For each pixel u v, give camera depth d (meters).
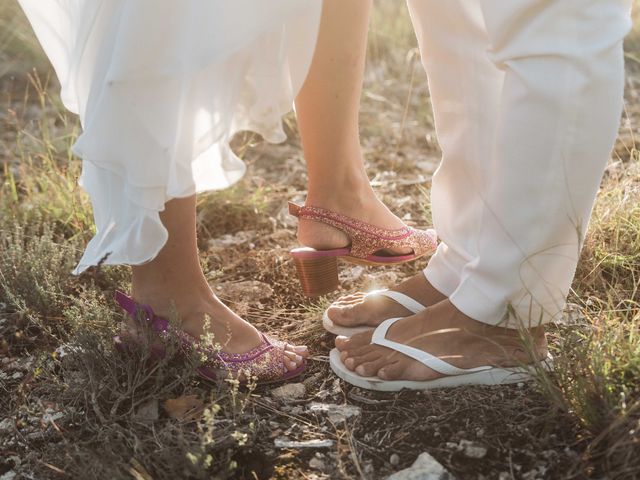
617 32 1.32
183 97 1.33
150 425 1.58
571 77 1.32
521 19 1.32
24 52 4.08
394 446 1.50
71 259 2.18
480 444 1.47
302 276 1.86
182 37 1.31
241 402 1.60
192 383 1.69
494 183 1.45
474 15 1.48
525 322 1.56
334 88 1.70
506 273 1.47
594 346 1.56
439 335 1.61
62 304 2.02
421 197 2.68
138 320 1.67
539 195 1.40
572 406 1.48
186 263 1.65
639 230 2.07
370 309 1.84
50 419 1.62
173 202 1.57
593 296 1.89
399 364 1.62
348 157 1.81
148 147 1.37
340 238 1.84
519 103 1.36
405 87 3.85
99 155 1.38
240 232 2.56
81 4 1.48
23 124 3.40
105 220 1.50
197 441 1.51
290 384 1.72
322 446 1.52
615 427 1.39
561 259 1.48
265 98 1.37
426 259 2.29
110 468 1.44
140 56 1.32
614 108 1.36
